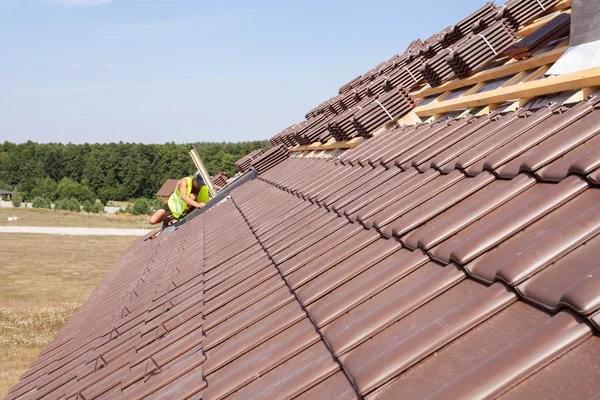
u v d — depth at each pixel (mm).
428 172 5184
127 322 7055
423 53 11852
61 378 6480
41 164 171250
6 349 24578
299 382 3141
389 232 4457
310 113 18984
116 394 4738
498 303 2691
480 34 8125
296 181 10102
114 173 155500
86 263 47562
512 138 4520
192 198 14398
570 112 4188
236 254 7055
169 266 9195
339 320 3584
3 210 91688
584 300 2188
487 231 3254
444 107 7816
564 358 2143
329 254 4758
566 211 3102
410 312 3172
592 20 5180
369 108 8930
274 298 4664
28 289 37375
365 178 6555
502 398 2117
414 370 2627
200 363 4359
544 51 6840
